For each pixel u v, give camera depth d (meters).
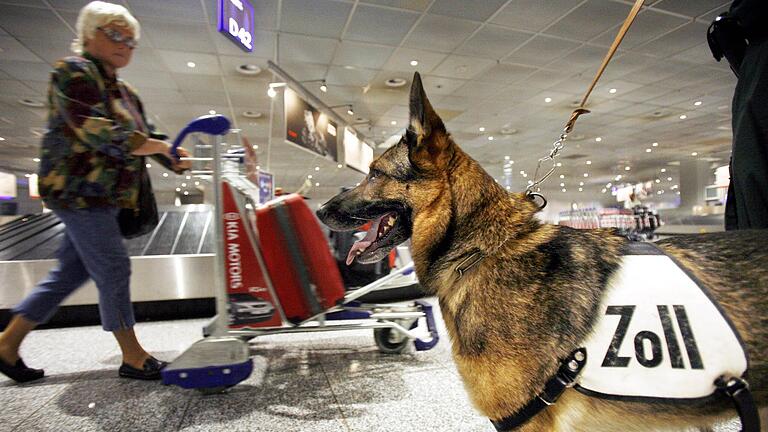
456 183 1.10
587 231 1.04
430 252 1.11
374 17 5.88
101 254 1.97
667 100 9.87
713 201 14.84
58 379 2.17
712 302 0.84
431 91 9.17
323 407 1.82
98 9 1.84
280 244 2.09
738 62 1.48
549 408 0.91
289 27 6.13
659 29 6.30
